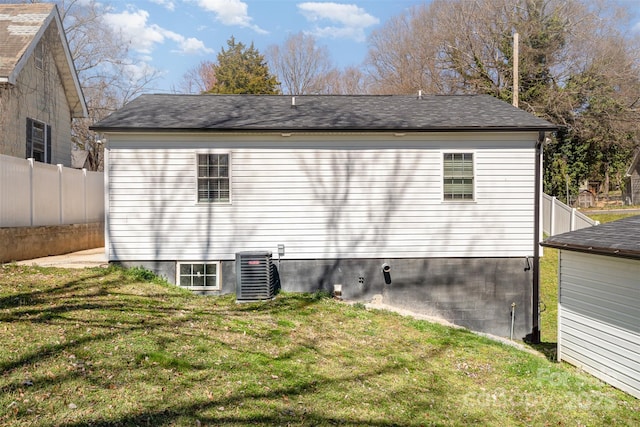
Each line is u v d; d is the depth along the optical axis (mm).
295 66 44531
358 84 43406
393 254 10391
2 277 8547
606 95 27031
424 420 5215
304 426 4633
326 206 10344
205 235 10195
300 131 10023
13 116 13539
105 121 10047
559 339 8398
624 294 6852
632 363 6668
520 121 10398
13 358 5121
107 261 10031
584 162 29797
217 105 12023
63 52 16094
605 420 5738
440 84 30875
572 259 8078
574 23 27266
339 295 10281
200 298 9438
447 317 10422
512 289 10445
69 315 6867
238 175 10219
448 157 10383
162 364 5562
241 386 5297
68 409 4285
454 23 29281
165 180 10094
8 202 10203
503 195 10367
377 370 6551
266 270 9734
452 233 10398
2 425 3887
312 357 6652
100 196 15016
